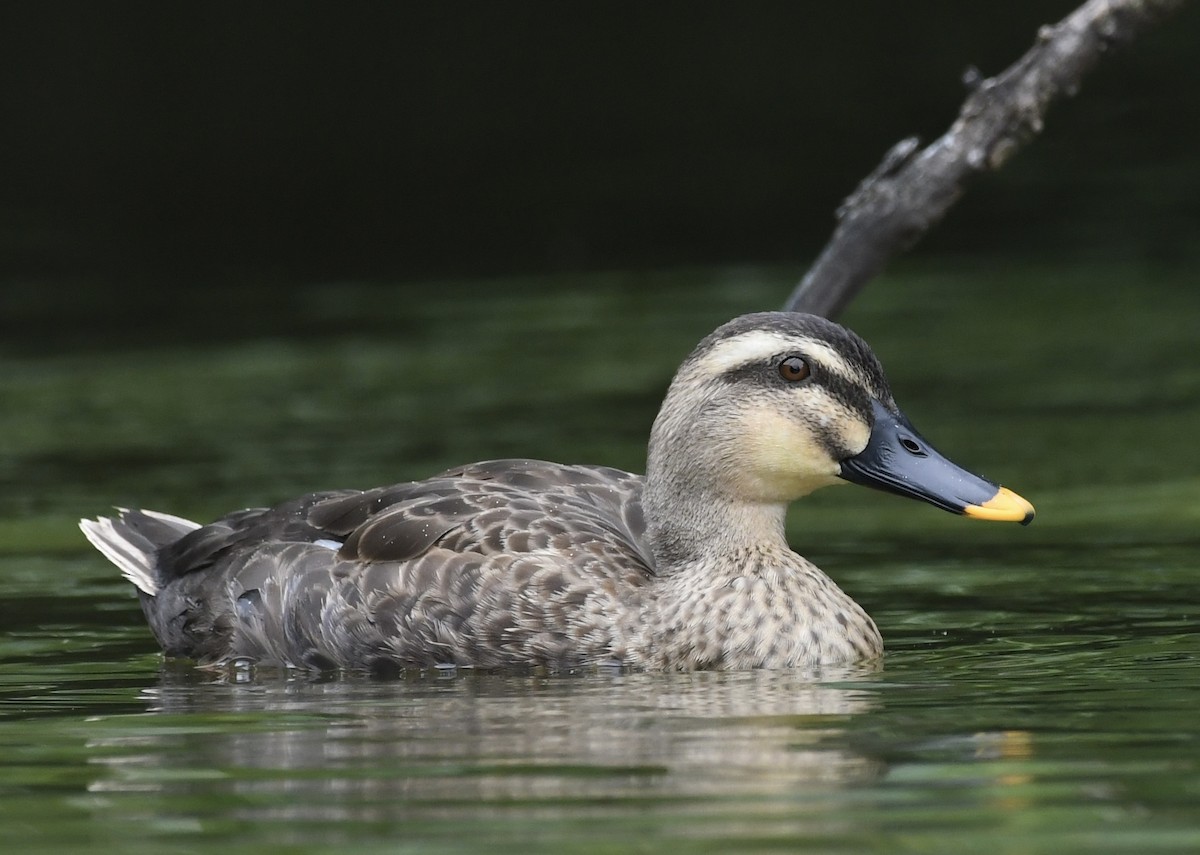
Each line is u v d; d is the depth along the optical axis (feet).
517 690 32.65
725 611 34.76
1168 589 40.14
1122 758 25.59
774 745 26.94
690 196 106.11
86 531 40.57
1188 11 115.14
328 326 82.53
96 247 102.94
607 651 34.58
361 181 112.57
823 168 108.88
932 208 43.32
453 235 103.35
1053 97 42.78
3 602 42.19
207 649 37.19
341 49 123.54
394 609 35.32
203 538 38.70
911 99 115.44
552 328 79.36
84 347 79.82
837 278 43.68
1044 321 77.82
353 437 60.08
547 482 38.40
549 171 112.16
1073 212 100.37
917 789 24.14
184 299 90.33
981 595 40.24
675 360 71.92
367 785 25.03
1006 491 35.19
